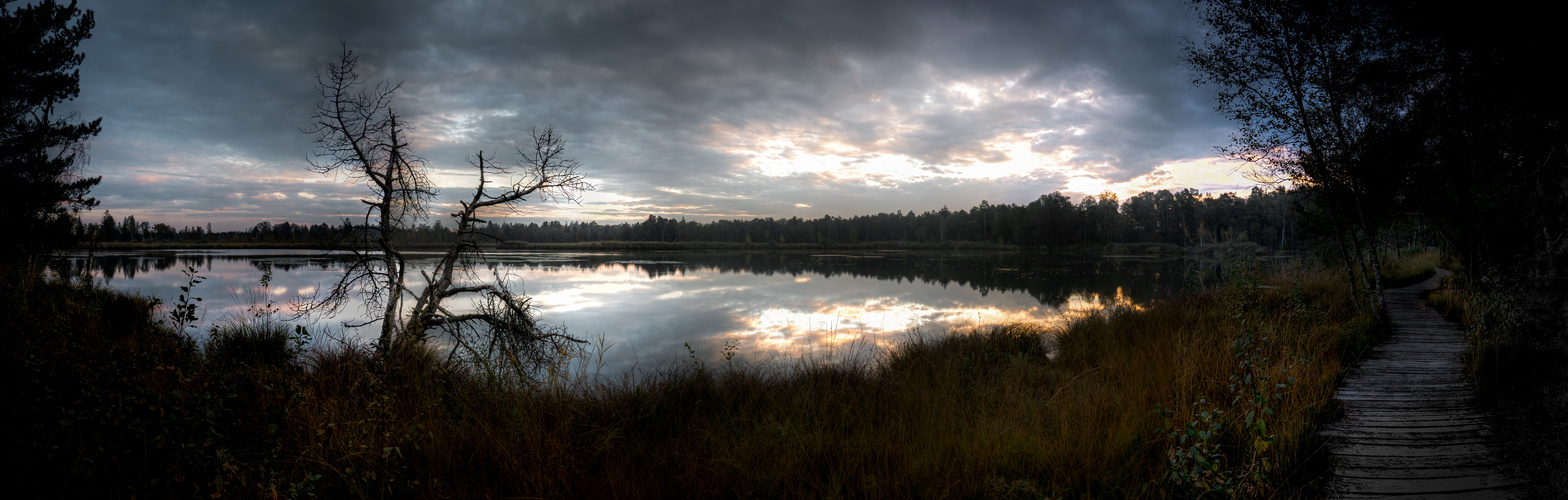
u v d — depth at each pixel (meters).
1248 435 4.32
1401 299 12.23
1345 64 8.01
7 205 13.50
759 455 4.49
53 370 4.09
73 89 14.80
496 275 7.38
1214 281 16.84
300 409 4.37
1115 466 4.12
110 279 23.58
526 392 5.66
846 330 13.02
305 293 18.05
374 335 10.64
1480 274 9.01
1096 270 35.72
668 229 106.75
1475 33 4.97
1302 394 5.28
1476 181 8.12
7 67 13.52
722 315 15.40
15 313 6.76
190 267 6.01
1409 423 4.83
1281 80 8.97
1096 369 7.29
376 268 6.77
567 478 3.98
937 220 108.00
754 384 6.68
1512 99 5.13
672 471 4.32
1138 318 10.80
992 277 29.97
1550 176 5.82
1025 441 4.55
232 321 10.23
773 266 40.00
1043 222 73.38
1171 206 85.81
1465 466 4.01
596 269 34.16
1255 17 8.59
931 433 4.82
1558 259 5.64
